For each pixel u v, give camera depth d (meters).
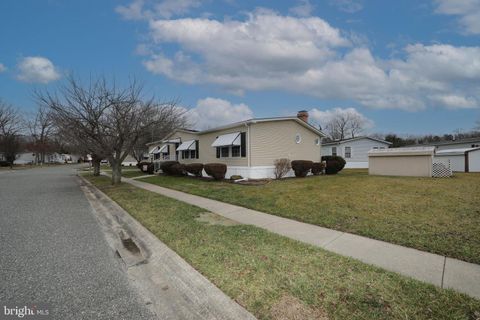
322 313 2.92
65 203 10.33
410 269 3.93
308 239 5.40
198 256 4.54
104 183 17.31
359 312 2.91
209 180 16.91
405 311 2.90
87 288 3.70
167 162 23.75
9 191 13.94
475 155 20.20
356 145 28.45
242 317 2.96
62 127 14.66
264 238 5.39
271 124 16.94
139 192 12.55
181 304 3.32
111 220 7.61
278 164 16.25
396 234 5.46
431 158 14.33
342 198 9.01
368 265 4.05
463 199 8.15
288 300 3.17
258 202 9.16
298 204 8.55
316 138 19.75
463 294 3.20
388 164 15.80
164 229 6.18
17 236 5.99
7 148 46.91
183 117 21.22
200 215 7.57
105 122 15.06
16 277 3.99
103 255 4.91
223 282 3.65
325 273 3.80
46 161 74.44
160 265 4.46
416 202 8.00
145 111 15.21
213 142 19.77
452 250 4.56
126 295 3.53
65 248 5.25
